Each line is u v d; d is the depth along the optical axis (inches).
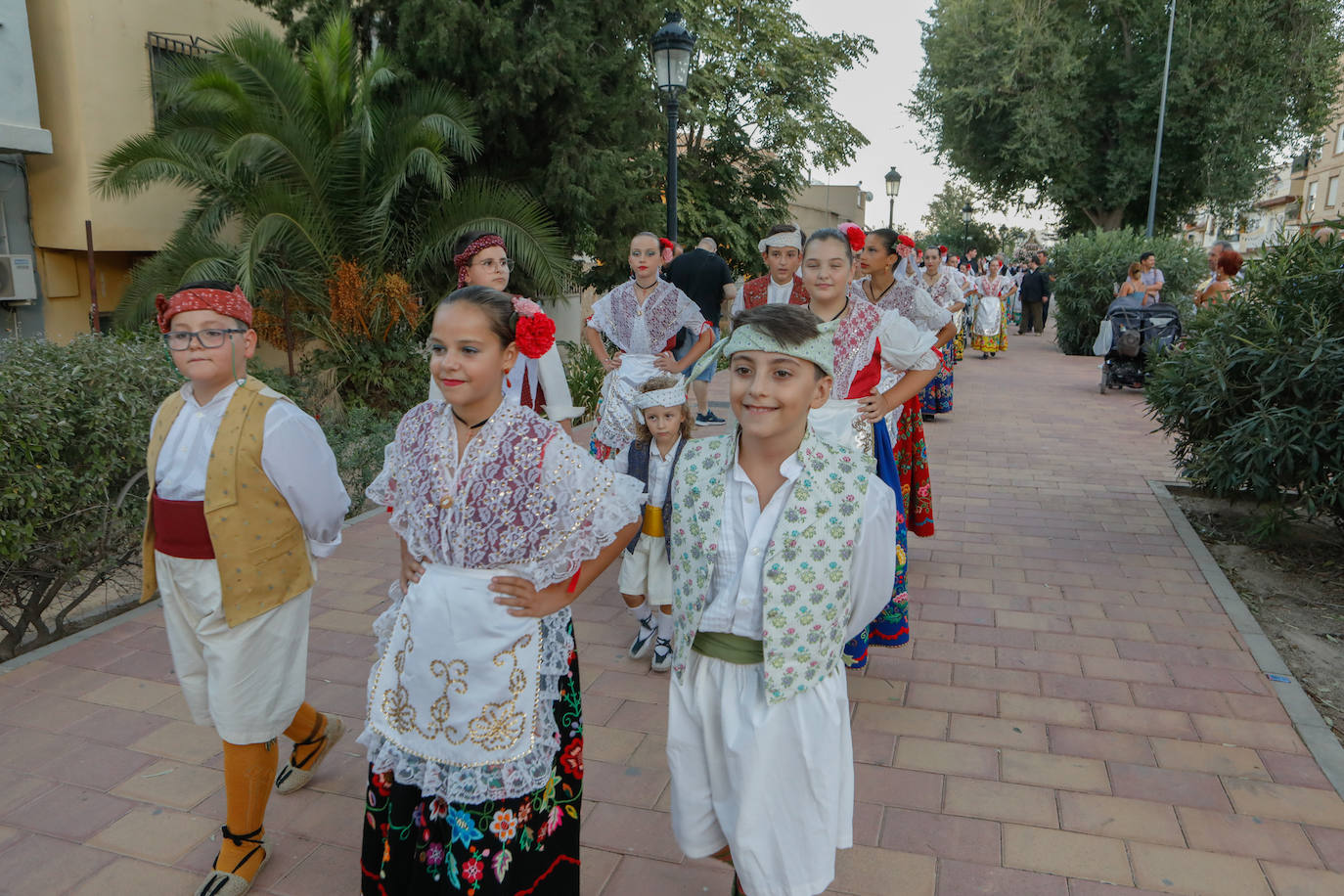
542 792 83.9
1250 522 253.6
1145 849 114.3
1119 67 1058.1
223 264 364.8
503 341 79.3
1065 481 306.0
